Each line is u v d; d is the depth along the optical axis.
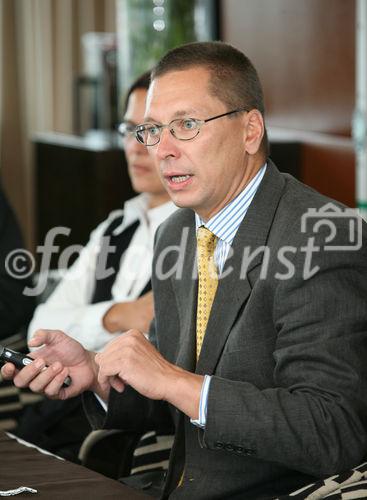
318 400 4.07
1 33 13.80
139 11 11.94
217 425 4.11
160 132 4.46
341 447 4.07
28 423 6.59
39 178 12.46
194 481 4.53
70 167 11.45
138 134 4.59
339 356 4.13
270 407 4.09
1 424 6.93
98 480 4.17
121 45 12.27
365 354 4.21
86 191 11.05
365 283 4.29
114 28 14.05
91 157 10.82
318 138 9.78
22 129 14.12
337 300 4.20
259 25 10.81
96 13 14.00
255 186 4.62
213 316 4.54
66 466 4.38
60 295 7.16
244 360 4.40
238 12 11.13
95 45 12.00
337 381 4.10
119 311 6.58
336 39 9.57
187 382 4.19
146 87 6.82
